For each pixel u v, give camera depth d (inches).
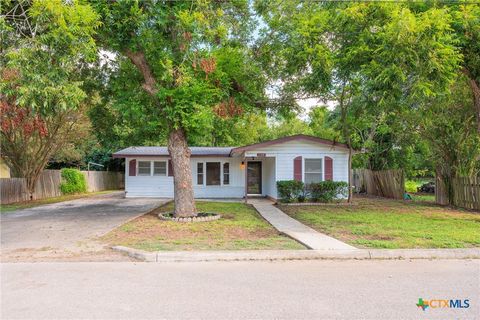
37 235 368.8
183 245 308.0
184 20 386.9
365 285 207.8
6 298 187.5
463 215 501.4
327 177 701.3
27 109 390.3
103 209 612.4
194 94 426.0
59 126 794.2
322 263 262.4
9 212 578.9
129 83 525.7
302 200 682.2
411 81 416.8
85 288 203.6
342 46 472.4
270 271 239.6
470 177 590.2
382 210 566.3
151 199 826.2
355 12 425.1
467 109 581.0
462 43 435.8
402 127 724.0
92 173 1128.8
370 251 279.6
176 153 483.8
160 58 432.8
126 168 880.3
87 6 350.6
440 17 367.6
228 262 266.1
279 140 694.5
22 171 808.9
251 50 539.8
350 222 435.2
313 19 478.9
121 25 399.9
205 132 482.3
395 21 370.3
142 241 327.9
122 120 600.4
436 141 637.3
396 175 810.8
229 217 489.1
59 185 949.8
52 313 167.5
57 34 320.5
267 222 443.2
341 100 636.7
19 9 353.7
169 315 164.6
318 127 1034.1
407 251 280.2
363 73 433.1
